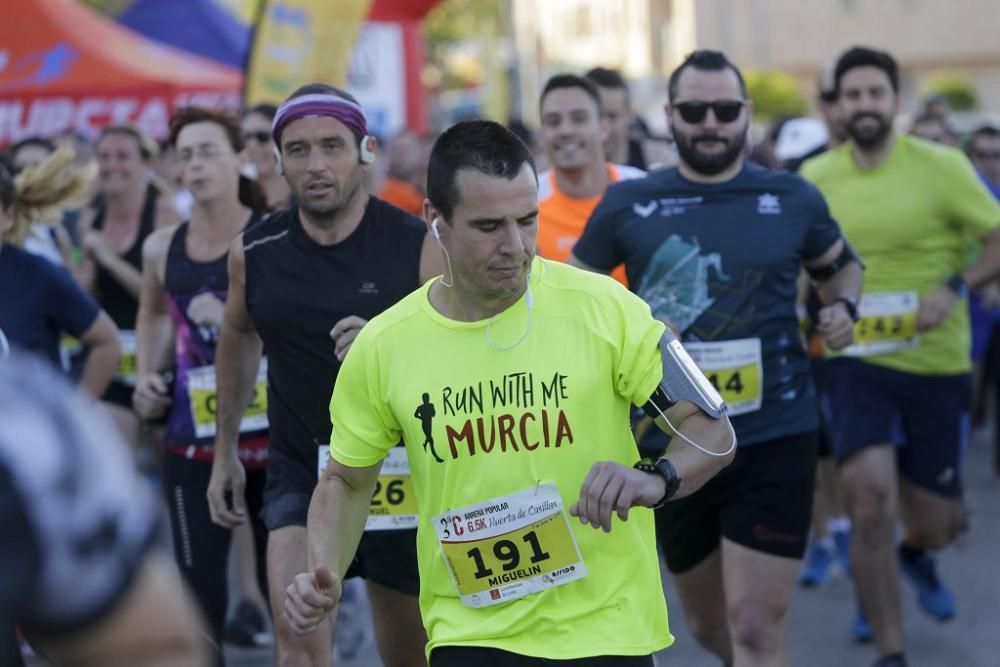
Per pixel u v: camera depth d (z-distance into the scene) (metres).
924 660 17.19
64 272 13.95
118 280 19.64
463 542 8.87
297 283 11.79
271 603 11.62
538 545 8.75
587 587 8.74
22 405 4.43
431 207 8.81
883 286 16.83
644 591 8.85
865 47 16.86
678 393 8.80
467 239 8.52
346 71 27.64
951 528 17.39
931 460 16.98
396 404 8.95
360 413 9.19
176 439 14.70
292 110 11.52
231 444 12.83
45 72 29.62
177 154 14.80
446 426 8.82
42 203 14.84
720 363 13.17
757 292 13.20
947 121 33.88
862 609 17.86
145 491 4.59
